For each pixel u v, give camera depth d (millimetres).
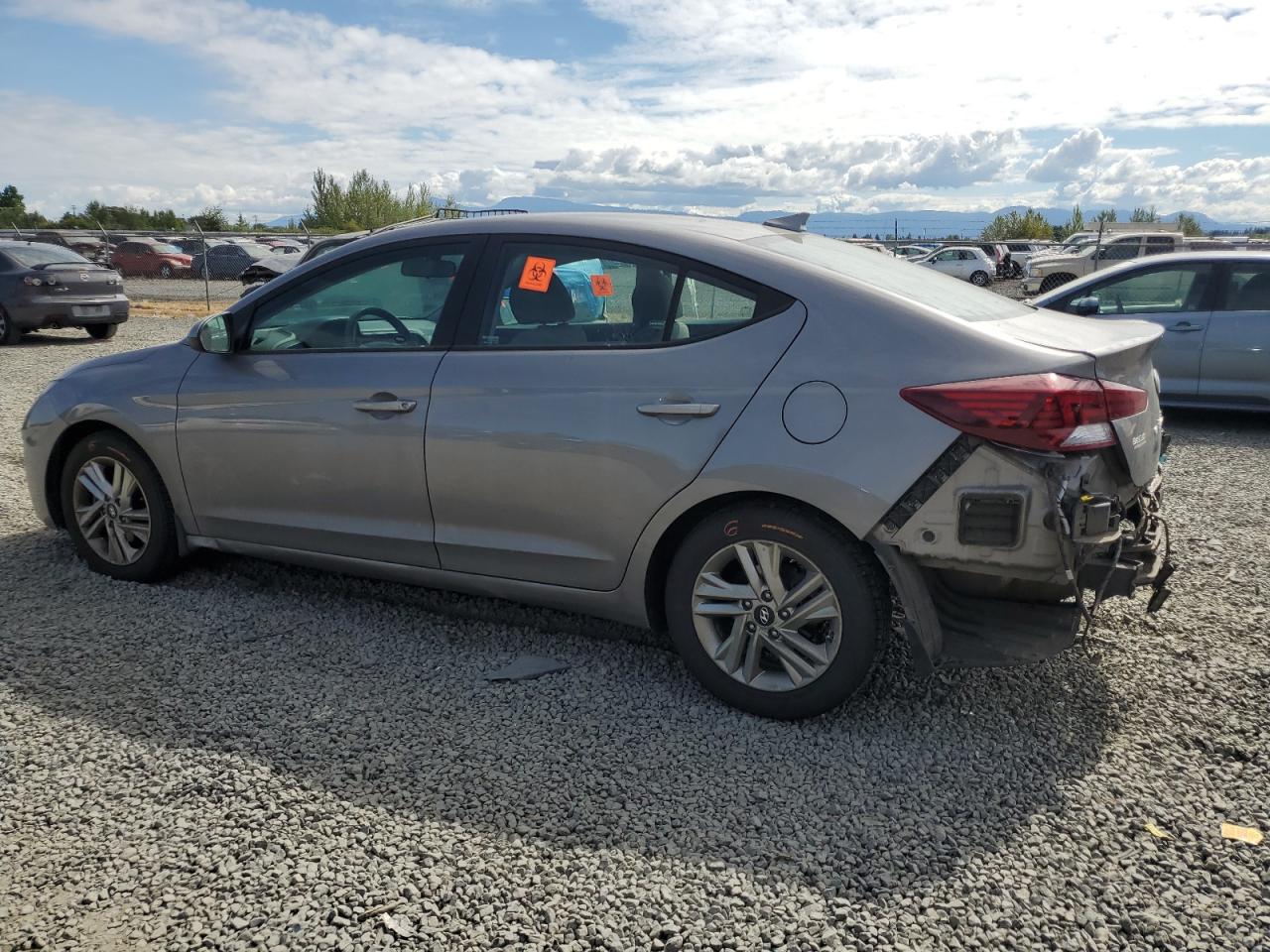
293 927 2227
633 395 3229
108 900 2318
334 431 3764
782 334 3098
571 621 4047
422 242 3771
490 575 3621
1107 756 2996
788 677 3193
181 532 4309
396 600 4258
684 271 3287
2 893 2338
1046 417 2742
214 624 3980
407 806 2711
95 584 4410
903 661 3660
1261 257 8500
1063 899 2336
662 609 3496
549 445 3350
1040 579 2854
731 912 2287
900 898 2336
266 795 2754
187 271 33875
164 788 2787
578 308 3420
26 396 9875
